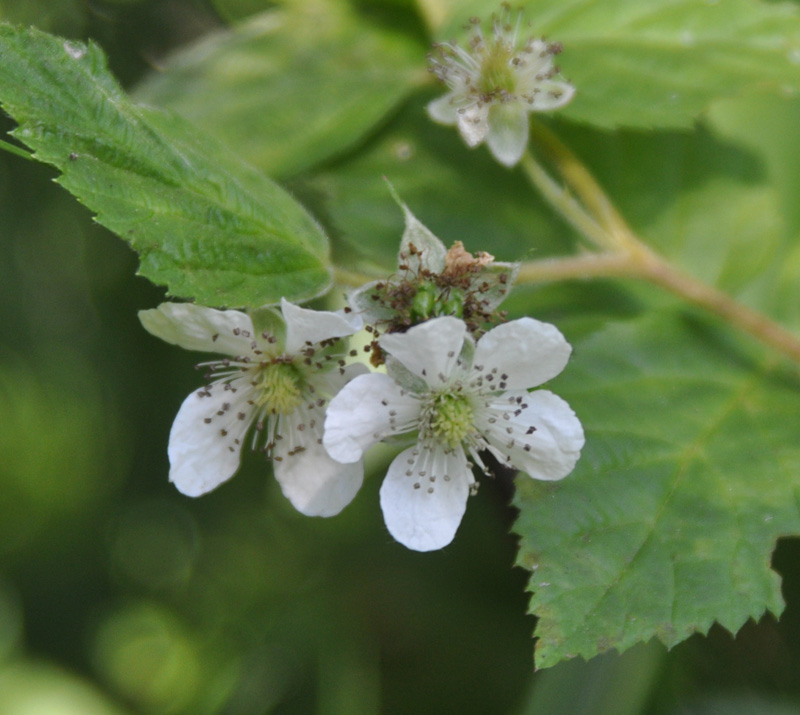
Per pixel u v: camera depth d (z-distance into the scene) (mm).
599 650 315
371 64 368
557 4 360
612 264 350
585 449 332
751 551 322
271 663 383
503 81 338
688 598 318
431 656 378
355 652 380
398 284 322
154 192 322
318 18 371
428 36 370
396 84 366
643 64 355
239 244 325
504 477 328
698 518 325
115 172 321
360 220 361
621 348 347
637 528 324
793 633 358
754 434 336
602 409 338
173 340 323
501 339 317
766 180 364
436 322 313
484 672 375
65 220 381
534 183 354
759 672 359
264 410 327
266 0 383
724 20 357
